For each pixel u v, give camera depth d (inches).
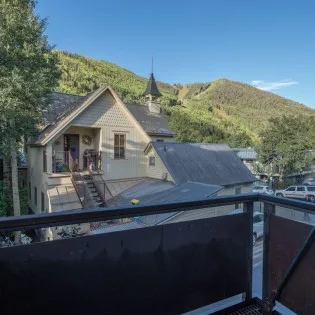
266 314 72.6
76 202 465.1
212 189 447.5
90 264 54.7
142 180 588.7
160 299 63.7
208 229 70.6
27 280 48.4
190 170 556.7
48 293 50.4
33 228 47.9
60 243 51.6
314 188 844.0
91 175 506.6
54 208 449.4
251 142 2081.7
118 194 515.2
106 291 56.6
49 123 550.9
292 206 65.6
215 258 72.0
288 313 70.4
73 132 555.2
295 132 1099.9
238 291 76.8
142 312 61.2
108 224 324.8
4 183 533.3
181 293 66.7
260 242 173.6
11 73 397.1
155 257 62.7
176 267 65.7
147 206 59.4
